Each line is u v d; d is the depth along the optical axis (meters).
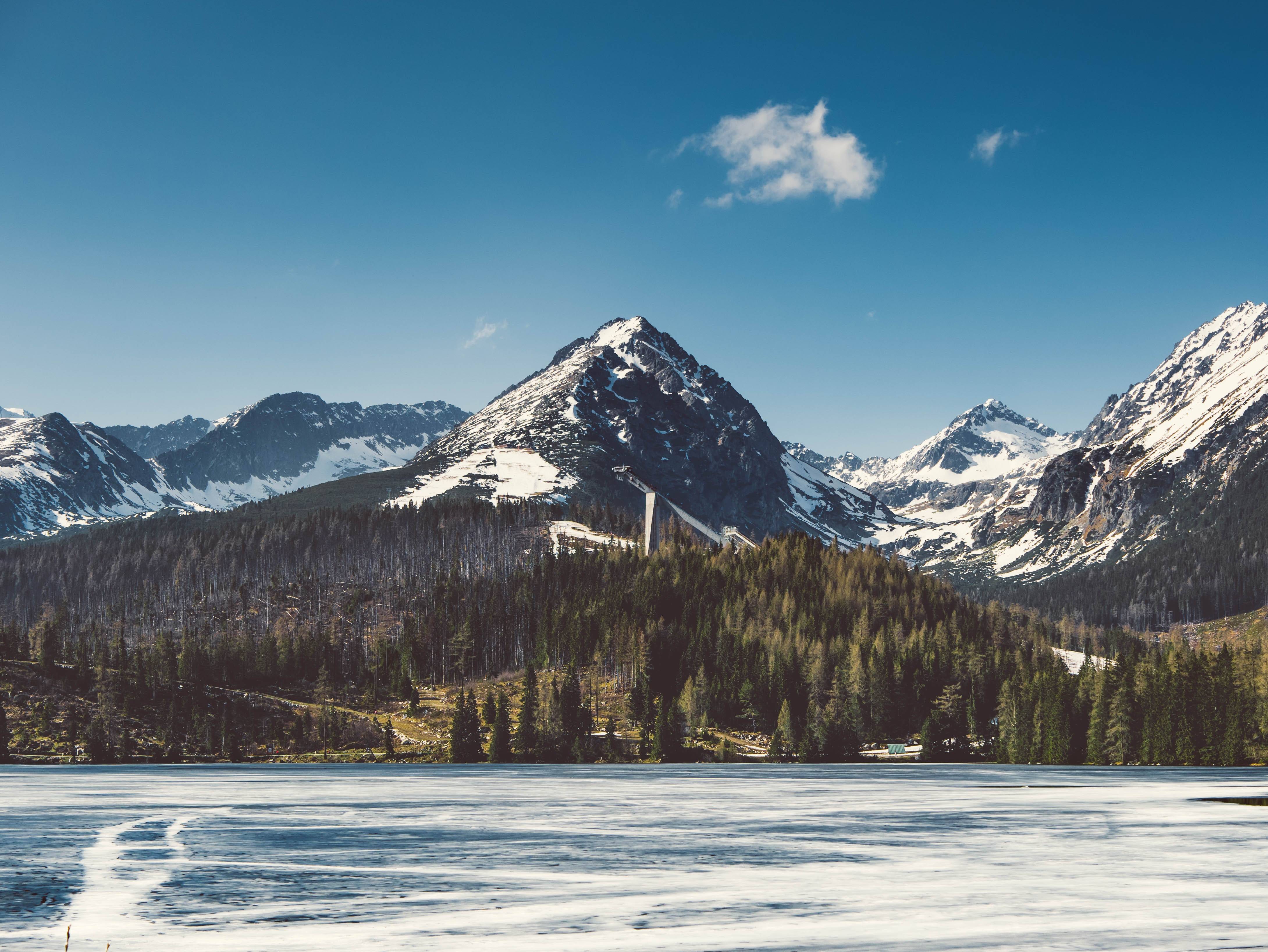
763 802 125.44
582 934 50.28
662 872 69.38
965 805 123.94
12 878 67.00
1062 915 55.44
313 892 61.53
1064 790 149.88
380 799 128.25
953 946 48.00
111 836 89.62
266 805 120.19
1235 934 50.84
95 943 48.69
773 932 50.75
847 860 75.69
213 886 63.84
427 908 56.62
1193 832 95.62
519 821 102.81
